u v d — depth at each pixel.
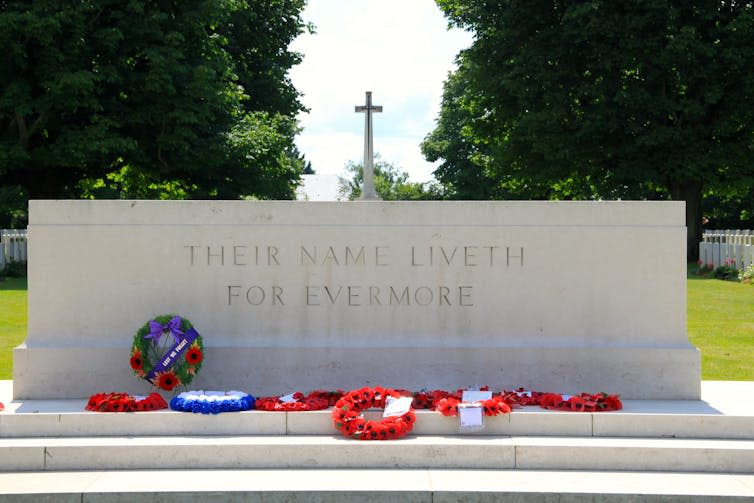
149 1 32.00
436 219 9.69
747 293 22.44
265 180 37.69
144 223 9.73
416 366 9.61
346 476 7.43
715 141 34.81
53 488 7.12
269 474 7.52
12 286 25.48
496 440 7.99
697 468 7.66
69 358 9.59
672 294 9.56
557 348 9.56
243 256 9.74
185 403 8.42
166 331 9.33
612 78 33.84
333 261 9.72
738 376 11.29
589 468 7.69
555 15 35.41
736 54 32.28
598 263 9.60
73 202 9.70
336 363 9.62
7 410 8.77
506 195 59.56
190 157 33.34
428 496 6.96
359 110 13.56
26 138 31.03
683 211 9.55
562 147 34.38
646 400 9.37
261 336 9.73
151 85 30.69
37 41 29.39
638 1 31.92
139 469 7.72
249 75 41.62
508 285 9.66
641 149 34.31
